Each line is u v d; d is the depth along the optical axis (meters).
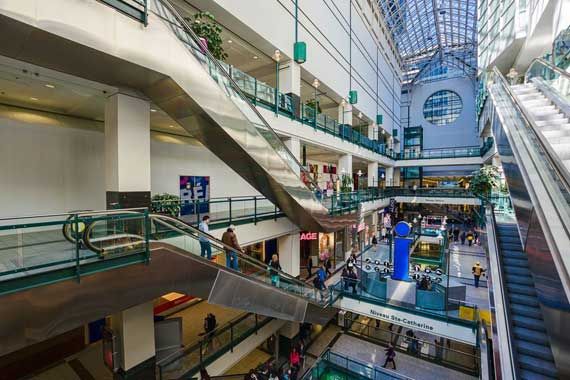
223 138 5.88
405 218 29.17
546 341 4.12
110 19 3.93
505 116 6.36
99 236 3.48
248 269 5.94
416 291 9.31
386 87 25.66
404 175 32.25
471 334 8.05
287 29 10.58
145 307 5.54
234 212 8.47
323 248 14.86
